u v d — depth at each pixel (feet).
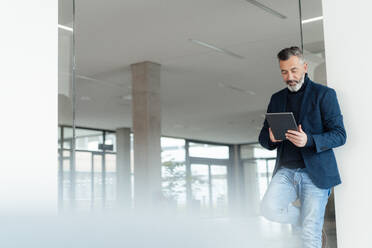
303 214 9.82
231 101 41.88
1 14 10.21
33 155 10.46
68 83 11.46
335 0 10.11
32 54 10.63
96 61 29.91
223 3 20.92
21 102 10.35
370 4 9.71
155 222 31.42
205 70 33.24
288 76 9.89
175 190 41.88
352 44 9.88
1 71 10.10
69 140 11.21
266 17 22.80
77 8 20.88
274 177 10.29
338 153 9.94
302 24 10.49
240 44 27.32
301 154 9.92
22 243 10.06
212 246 31.07
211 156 53.47
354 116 9.78
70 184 11.23
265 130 10.90
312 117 9.58
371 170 9.56
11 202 10.08
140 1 20.38
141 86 31.22
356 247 9.62
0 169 9.93
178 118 43.91
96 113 43.27
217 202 53.42
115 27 23.63
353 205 9.71
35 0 10.78
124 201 39.60
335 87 10.03
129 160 42.52
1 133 9.98
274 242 22.93
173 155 42.98
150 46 27.25
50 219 10.69
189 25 23.77
